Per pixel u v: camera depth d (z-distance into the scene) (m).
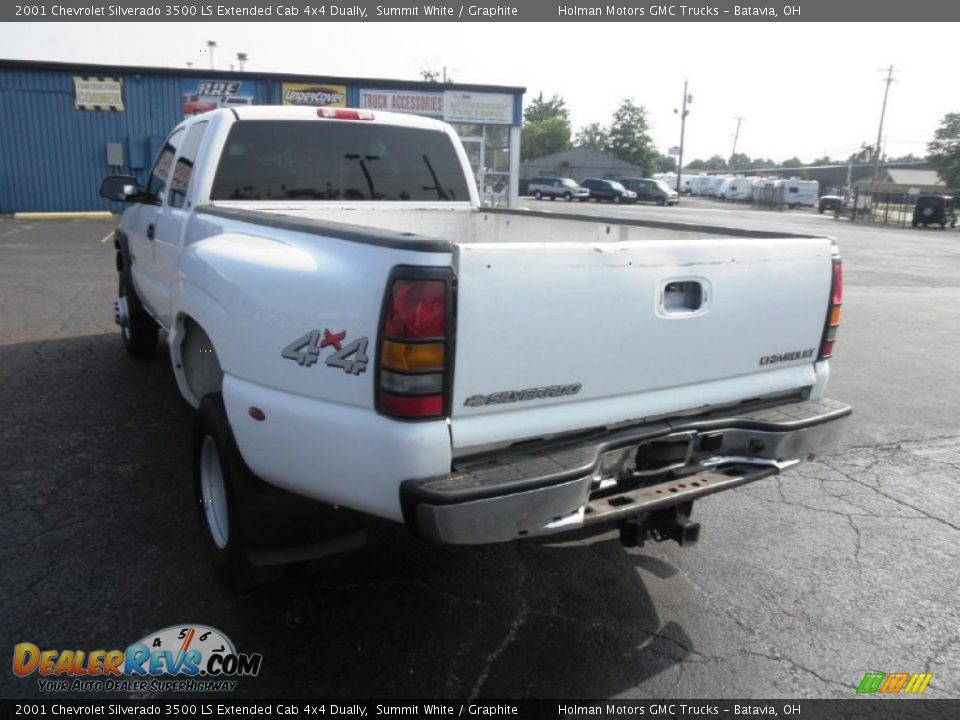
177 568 3.52
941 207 35.97
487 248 2.50
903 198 40.09
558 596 3.46
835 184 97.19
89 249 14.72
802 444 3.30
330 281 2.64
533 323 2.62
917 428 5.98
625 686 2.89
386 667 2.93
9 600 3.23
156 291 5.21
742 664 3.04
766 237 3.64
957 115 50.34
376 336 2.50
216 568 3.37
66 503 4.10
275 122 4.68
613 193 53.00
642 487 3.09
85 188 22.41
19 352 7.05
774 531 4.17
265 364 2.86
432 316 2.43
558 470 2.62
